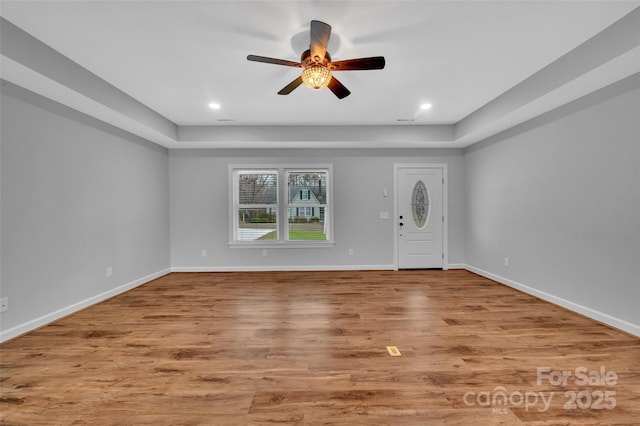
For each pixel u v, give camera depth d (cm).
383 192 540
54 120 303
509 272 422
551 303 347
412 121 465
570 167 318
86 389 186
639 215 252
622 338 252
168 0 191
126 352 234
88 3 192
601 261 285
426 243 540
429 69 289
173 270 534
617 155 268
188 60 269
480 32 229
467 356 225
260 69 286
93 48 248
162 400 175
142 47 247
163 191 511
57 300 306
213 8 199
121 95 340
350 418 160
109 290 381
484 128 409
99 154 365
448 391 183
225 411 166
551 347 238
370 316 309
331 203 538
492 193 457
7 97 258
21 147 270
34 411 166
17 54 220
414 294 388
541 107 329
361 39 237
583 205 303
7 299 259
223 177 535
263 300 367
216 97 358
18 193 268
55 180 304
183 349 239
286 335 264
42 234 290
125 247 412
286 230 543
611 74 247
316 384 191
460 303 350
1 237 255
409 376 199
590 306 298
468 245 529
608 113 274
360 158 539
